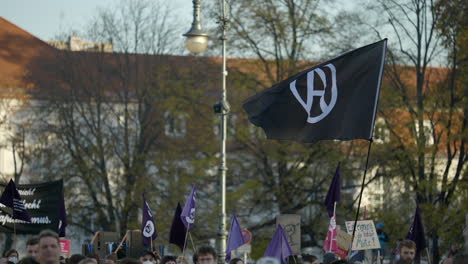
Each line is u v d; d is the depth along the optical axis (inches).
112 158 4033.0
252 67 3590.1
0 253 4254.4
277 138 1135.6
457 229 3061.0
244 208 3548.2
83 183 3964.1
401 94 3331.7
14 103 4795.8
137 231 1667.1
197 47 1968.5
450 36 3255.4
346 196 3454.7
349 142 3474.4
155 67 4020.7
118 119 4062.5
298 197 3496.6
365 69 1127.0
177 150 3786.9
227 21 2016.5
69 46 4215.1
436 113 3344.0
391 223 3196.4
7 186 1482.5
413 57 3405.5
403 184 3331.7
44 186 1546.5
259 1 3538.4
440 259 3125.0
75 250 4419.3
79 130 4013.3
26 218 1487.5
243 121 3609.7
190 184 3681.1
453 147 3614.7
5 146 4478.3
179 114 3757.4
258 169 3563.0
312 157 3469.5
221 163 2006.6
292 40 3526.1
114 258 1227.9
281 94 1133.7
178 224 1604.3
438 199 3235.7
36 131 4163.4
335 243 1437.0
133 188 3831.2
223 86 2010.3
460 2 3243.1
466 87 3257.9
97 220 3946.9
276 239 1214.9
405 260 961.5
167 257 1186.6
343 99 1127.0
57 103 4084.6
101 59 4126.5
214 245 3486.7
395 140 3304.6
